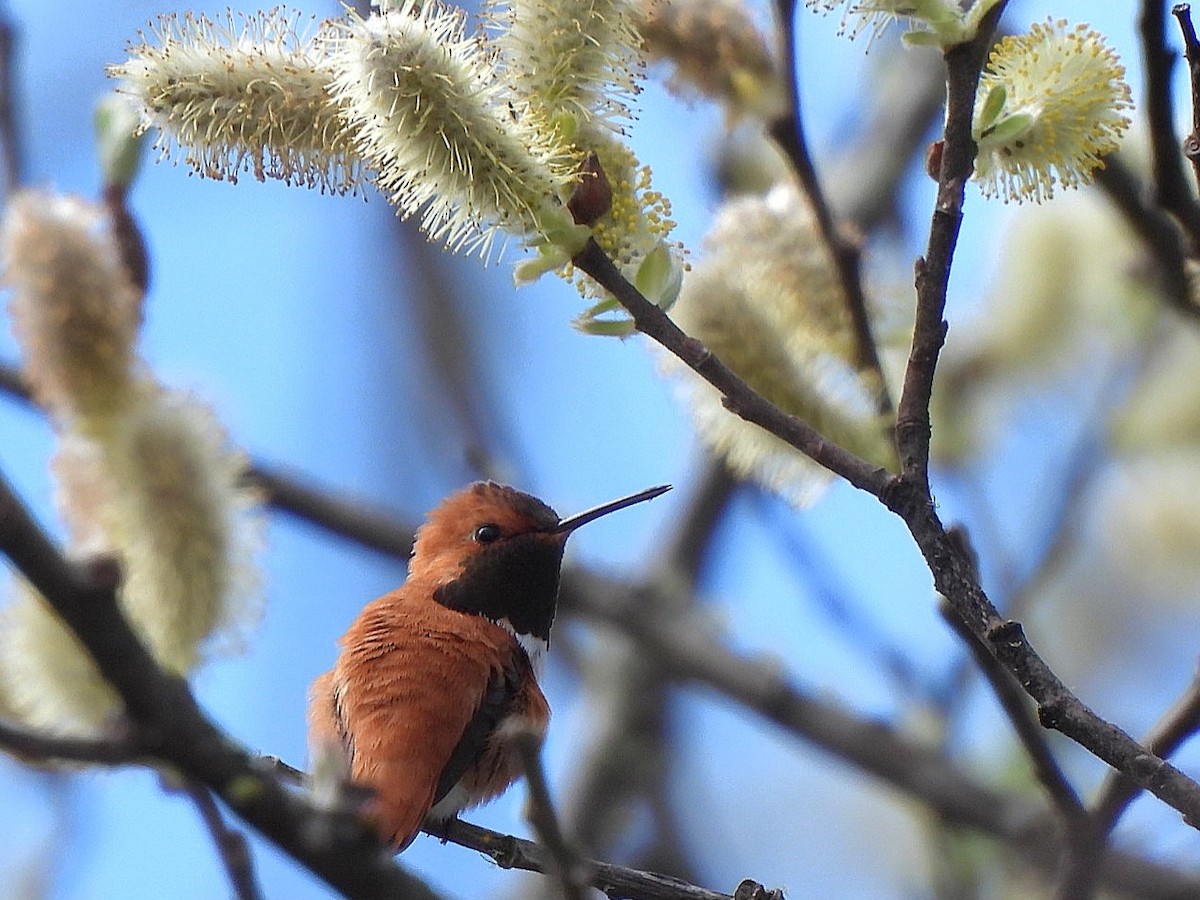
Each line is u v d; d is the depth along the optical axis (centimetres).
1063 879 697
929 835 1181
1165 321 1070
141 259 685
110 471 588
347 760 922
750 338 691
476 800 969
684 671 1339
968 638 702
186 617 584
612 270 606
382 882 501
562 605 1393
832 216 718
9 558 457
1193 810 527
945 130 601
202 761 480
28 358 604
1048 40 630
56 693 571
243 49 628
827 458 600
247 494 629
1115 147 629
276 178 634
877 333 793
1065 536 1114
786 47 718
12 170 848
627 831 1417
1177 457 1141
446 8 631
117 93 634
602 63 617
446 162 585
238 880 569
